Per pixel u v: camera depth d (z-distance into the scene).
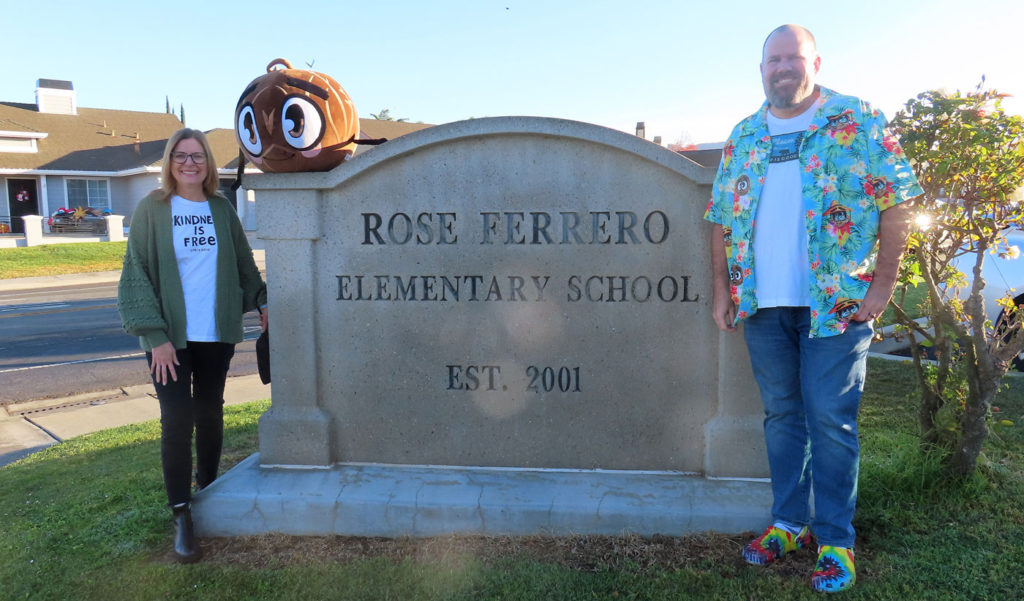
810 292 2.55
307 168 3.44
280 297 3.56
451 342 3.54
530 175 3.40
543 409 3.52
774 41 2.52
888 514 3.16
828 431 2.59
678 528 3.09
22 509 3.71
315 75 3.38
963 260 6.23
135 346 9.56
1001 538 2.95
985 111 3.10
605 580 2.74
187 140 3.12
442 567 2.89
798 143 2.56
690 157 4.41
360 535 3.23
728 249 2.76
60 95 35.59
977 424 3.31
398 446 3.61
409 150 3.41
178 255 3.13
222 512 3.26
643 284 3.40
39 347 9.58
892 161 2.42
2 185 31.80
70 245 25.28
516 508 3.14
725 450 3.37
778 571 2.78
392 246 3.51
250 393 6.55
